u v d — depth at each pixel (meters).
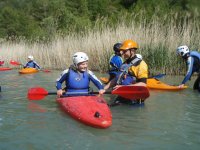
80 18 25.92
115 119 5.14
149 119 5.13
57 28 24.47
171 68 11.42
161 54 11.48
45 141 4.06
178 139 4.14
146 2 21.23
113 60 7.69
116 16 16.44
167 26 12.22
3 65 18.97
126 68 6.59
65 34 17.52
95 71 13.52
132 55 6.62
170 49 11.49
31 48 18.73
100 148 3.80
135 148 3.81
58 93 6.33
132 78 6.55
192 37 11.52
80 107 5.37
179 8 14.53
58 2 27.47
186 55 8.20
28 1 63.53
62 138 4.18
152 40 11.87
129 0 32.59
